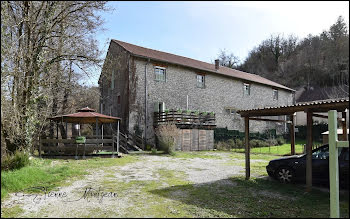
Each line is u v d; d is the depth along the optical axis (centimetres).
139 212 486
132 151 1688
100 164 1102
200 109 2236
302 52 4869
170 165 1110
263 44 5597
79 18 1219
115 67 2000
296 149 1973
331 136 424
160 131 1659
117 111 1998
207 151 1877
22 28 1016
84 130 2452
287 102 3234
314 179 694
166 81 2036
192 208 512
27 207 517
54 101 1570
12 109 883
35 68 1077
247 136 815
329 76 4238
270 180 779
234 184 730
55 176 803
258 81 2756
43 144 1421
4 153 879
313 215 470
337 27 4306
